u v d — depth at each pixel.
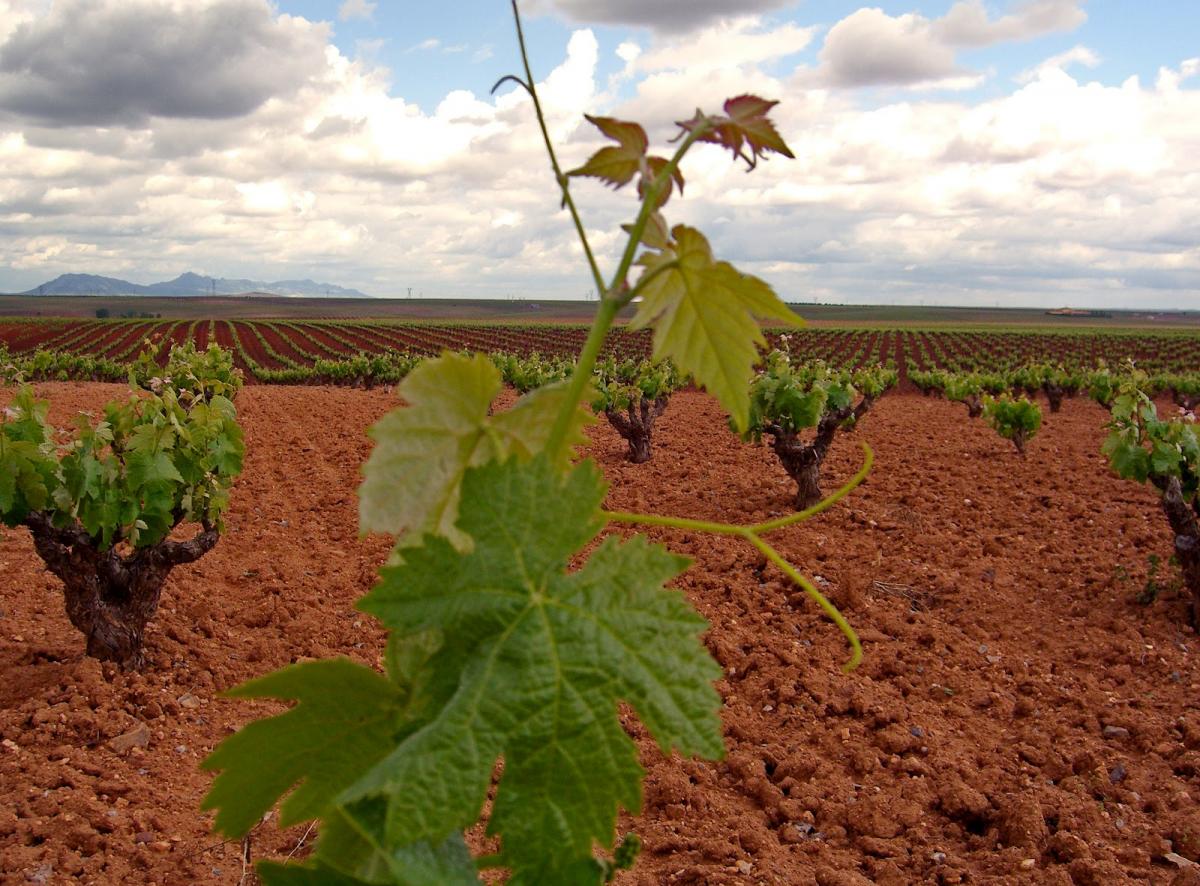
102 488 4.84
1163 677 5.54
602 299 0.84
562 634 0.71
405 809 0.64
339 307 186.12
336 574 7.36
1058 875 3.53
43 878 3.29
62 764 4.14
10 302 194.38
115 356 50.41
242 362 51.69
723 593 7.00
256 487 10.36
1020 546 8.27
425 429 0.83
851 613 6.59
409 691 0.81
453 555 0.73
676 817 4.04
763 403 9.42
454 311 178.75
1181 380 25.86
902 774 4.44
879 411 20.86
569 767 0.68
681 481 11.49
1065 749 4.65
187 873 3.40
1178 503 6.27
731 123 0.88
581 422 0.88
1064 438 15.66
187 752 4.46
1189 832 3.86
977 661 5.81
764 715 5.12
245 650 5.68
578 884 0.69
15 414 4.80
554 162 0.85
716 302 0.92
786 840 3.93
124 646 5.11
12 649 5.33
